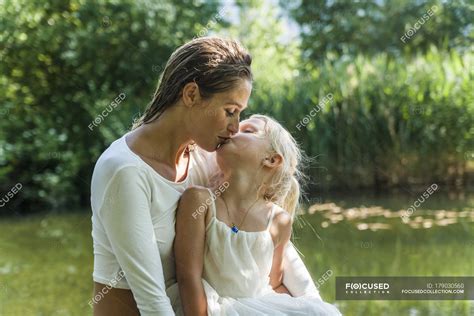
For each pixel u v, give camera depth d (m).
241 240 1.72
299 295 1.88
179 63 1.68
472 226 5.25
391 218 5.65
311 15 10.27
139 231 1.60
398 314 3.19
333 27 9.86
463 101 7.45
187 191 1.70
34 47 8.07
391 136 7.47
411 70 7.77
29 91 8.05
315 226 5.35
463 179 7.52
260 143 1.78
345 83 7.54
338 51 9.82
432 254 4.38
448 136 7.46
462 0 9.24
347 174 7.48
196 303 1.65
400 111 7.48
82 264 4.34
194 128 1.67
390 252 4.45
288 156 1.81
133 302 1.68
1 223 6.12
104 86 7.92
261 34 10.37
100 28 8.14
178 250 1.68
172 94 1.67
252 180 1.78
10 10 8.16
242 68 1.66
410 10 9.46
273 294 1.76
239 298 1.73
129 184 1.60
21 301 3.48
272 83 8.05
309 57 9.93
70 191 7.38
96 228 1.69
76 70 8.10
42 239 5.22
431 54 8.03
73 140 7.68
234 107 1.67
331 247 4.60
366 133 7.46
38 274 4.07
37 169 7.38
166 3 8.40
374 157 7.50
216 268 1.72
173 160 1.72
